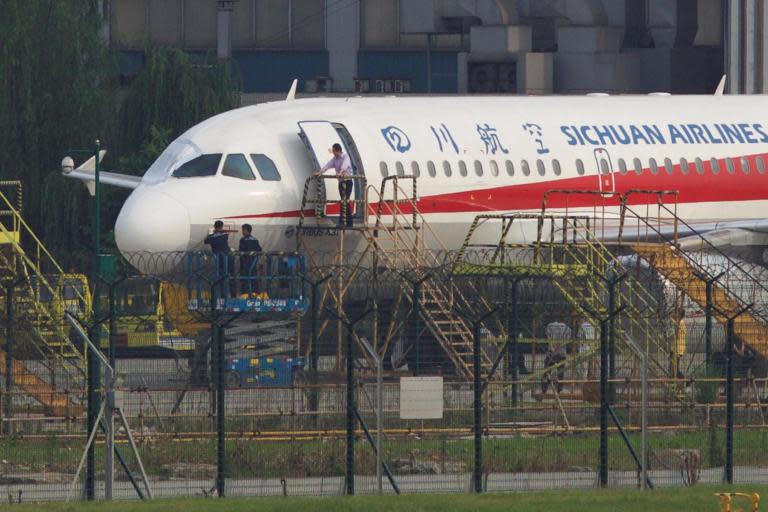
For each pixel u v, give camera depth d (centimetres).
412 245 19688
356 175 19175
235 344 16612
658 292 17300
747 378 14700
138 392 14238
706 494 11081
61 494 11394
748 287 17538
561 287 16738
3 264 19125
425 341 17462
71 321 12150
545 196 18625
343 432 13375
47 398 14588
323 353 16488
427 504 10581
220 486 11312
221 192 18788
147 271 18475
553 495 11044
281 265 18388
